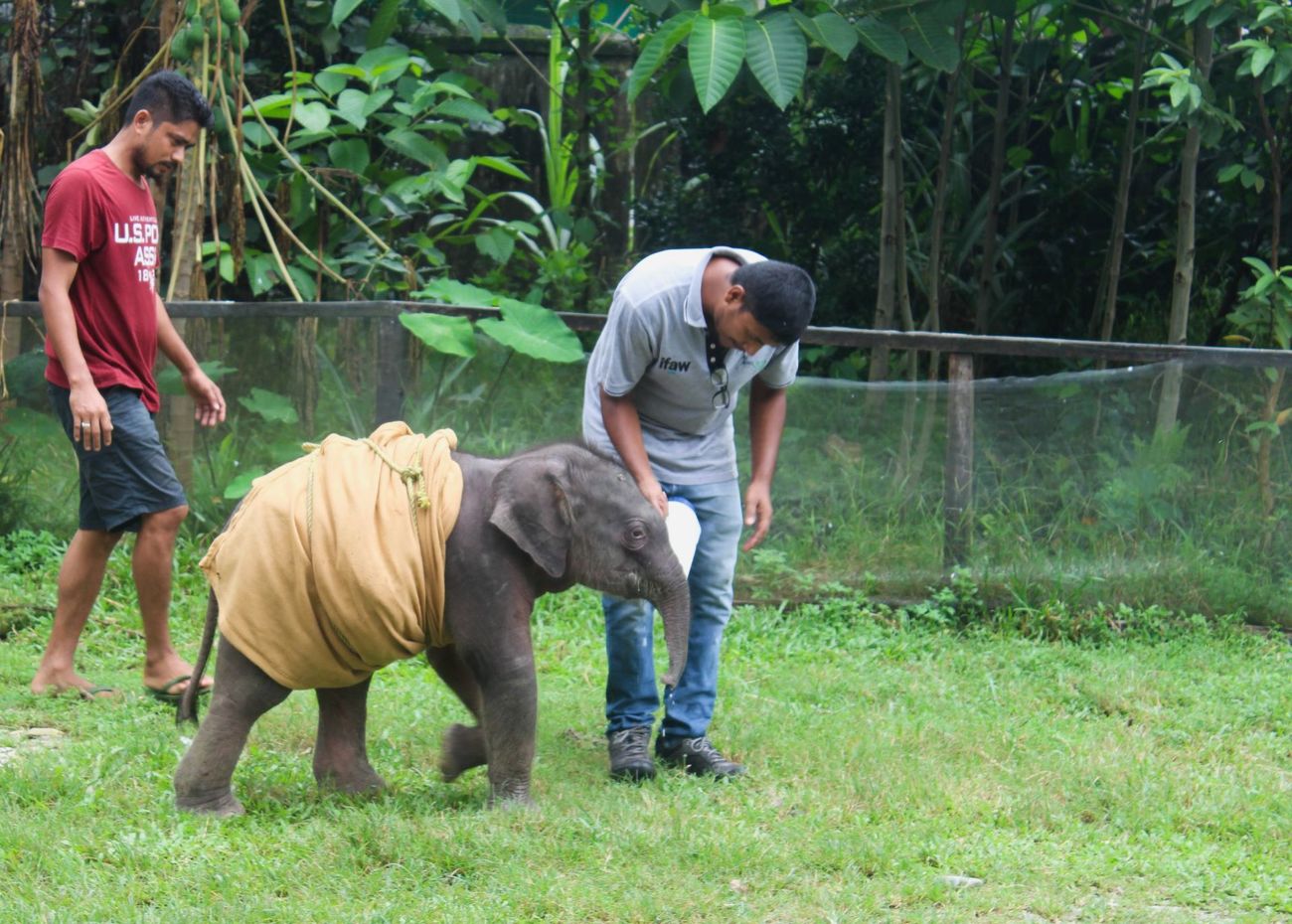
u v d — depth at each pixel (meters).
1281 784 5.24
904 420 7.73
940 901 3.93
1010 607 7.50
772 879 4.00
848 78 10.42
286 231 8.56
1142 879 4.19
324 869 3.86
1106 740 5.68
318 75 9.16
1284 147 9.68
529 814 4.30
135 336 5.64
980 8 9.32
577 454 4.46
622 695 5.12
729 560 5.18
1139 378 7.59
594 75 11.35
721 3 7.86
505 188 11.86
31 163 8.67
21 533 7.86
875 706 6.11
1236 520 7.60
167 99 5.59
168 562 5.68
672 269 4.77
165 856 3.90
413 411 7.64
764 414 5.29
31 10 8.10
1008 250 10.73
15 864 3.80
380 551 4.11
